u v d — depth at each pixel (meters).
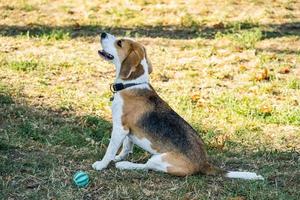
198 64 12.38
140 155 8.30
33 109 9.63
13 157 7.94
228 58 12.80
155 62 12.40
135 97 7.65
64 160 7.95
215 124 9.42
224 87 11.16
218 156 8.33
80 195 7.07
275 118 9.66
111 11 16.41
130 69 7.63
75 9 16.56
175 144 7.48
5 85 10.53
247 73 11.94
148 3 17.28
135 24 15.35
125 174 7.59
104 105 9.94
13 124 8.98
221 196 7.15
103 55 7.78
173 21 15.64
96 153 8.17
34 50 12.90
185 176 7.47
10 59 12.09
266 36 14.51
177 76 11.62
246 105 10.17
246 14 16.34
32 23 15.07
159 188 7.28
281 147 8.74
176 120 7.64
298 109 10.05
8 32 14.30
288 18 16.11
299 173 7.88
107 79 11.34
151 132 7.57
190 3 17.30
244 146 8.72
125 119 7.66
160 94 10.60
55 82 11.01
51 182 7.34
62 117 9.42
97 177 7.46
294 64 12.57
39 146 8.32
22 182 7.31
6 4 16.62
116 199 7.02
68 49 13.12
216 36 14.23
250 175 7.49
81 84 10.99
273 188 7.39
